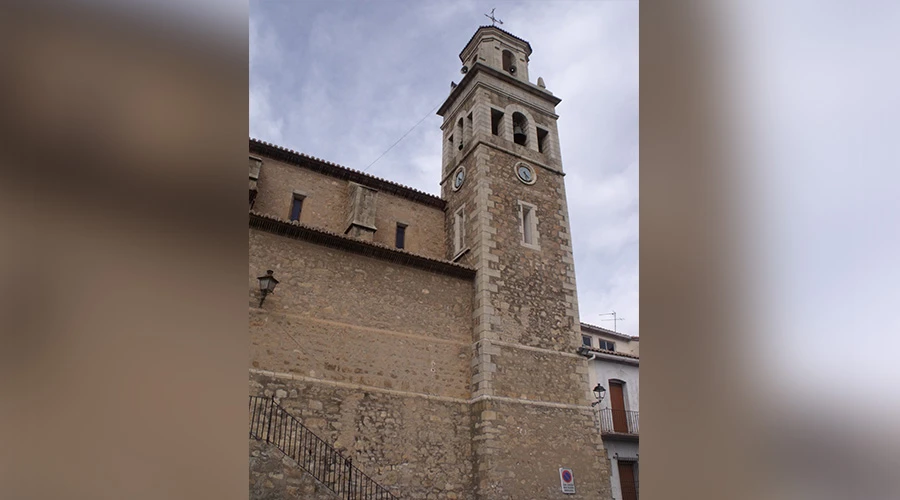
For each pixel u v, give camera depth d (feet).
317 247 43.50
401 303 45.52
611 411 59.72
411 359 43.80
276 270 41.09
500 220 54.03
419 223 59.93
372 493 37.58
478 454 42.32
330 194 55.88
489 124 59.52
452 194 61.31
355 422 39.14
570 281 54.75
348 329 41.98
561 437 45.68
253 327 38.52
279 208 52.49
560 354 49.90
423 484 39.91
